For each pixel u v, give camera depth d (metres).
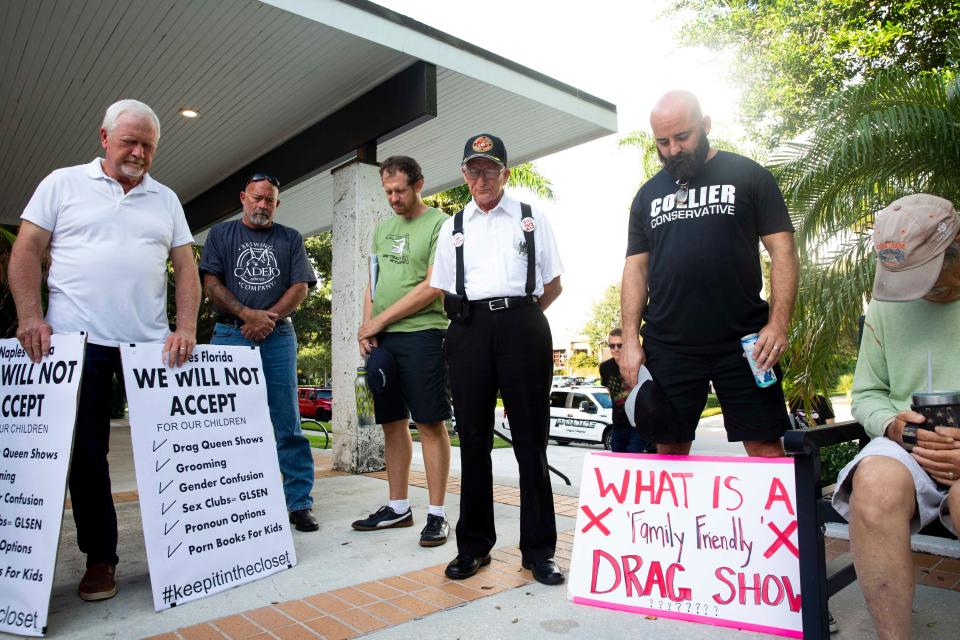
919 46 9.96
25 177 9.24
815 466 1.79
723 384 2.24
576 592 2.34
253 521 2.73
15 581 2.19
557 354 57.38
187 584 2.42
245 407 2.86
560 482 5.70
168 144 7.69
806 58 11.15
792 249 2.20
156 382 2.55
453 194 15.28
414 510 3.94
